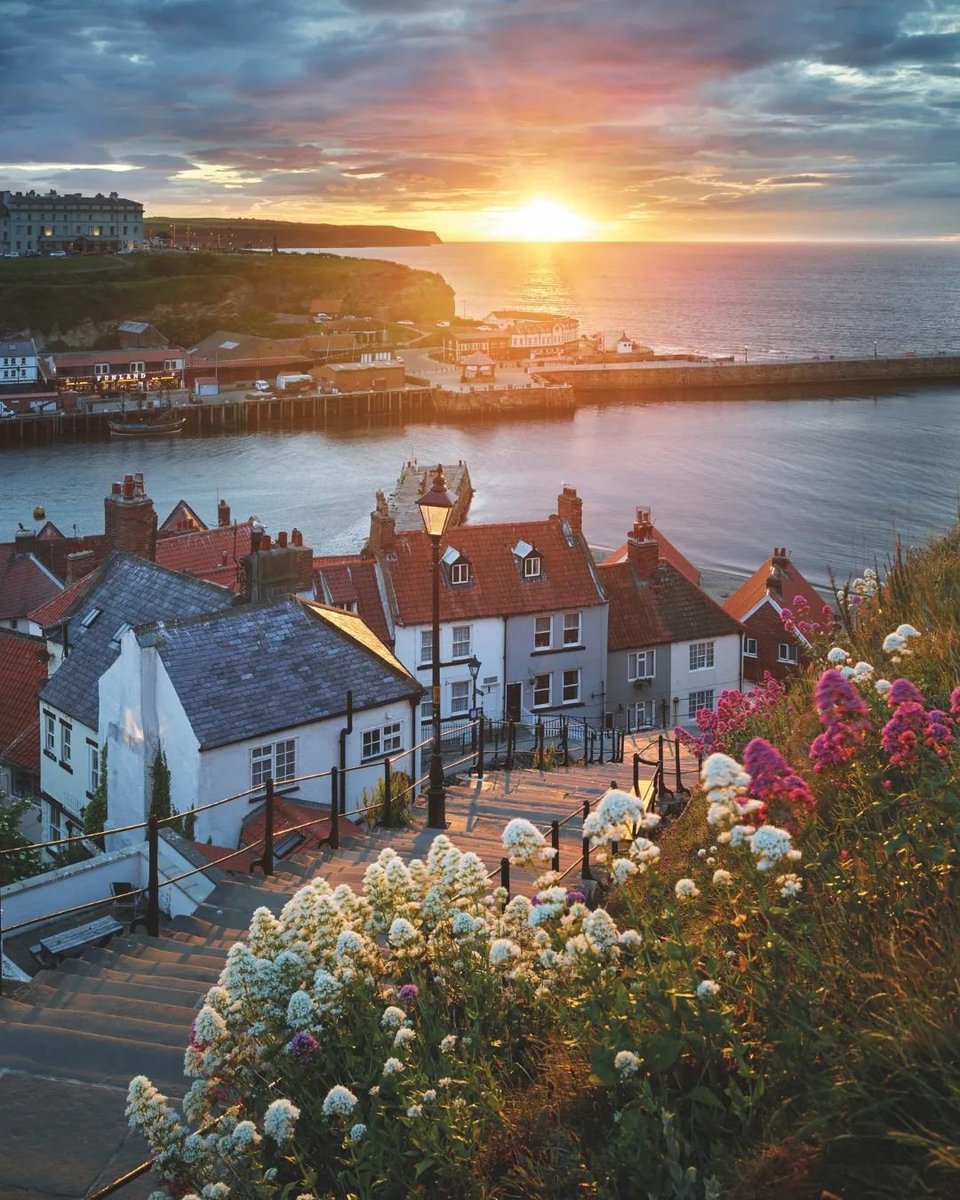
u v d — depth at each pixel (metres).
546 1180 6.90
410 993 8.39
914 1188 5.61
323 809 31.92
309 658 35.47
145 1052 9.86
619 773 25.78
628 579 63.22
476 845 18.38
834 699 8.37
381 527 57.38
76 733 38.88
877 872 7.73
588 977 7.53
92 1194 8.05
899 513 138.50
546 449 190.88
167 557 67.56
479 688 57.72
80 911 21.62
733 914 8.27
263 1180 7.11
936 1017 6.17
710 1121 6.70
